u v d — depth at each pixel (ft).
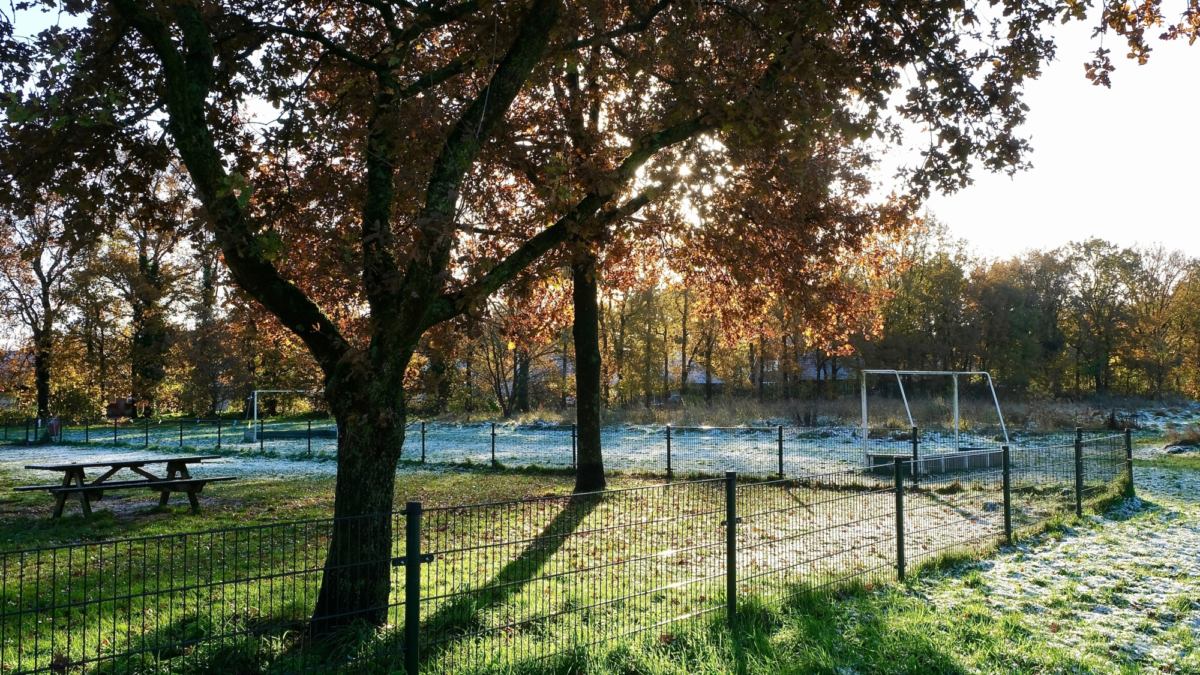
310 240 30.09
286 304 20.88
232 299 29.40
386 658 16.69
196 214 19.39
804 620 20.36
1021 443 78.54
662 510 31.30
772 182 36.52
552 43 24.79
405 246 21.09
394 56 24.22
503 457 73.31
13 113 17.85
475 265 21.91
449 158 21.27
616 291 55.31
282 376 131.54
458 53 31.68
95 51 23.99
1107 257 207.62
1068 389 198.29
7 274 117.08
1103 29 26.66
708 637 18.75
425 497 46.62
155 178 28.19
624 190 33.12
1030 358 186.70
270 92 29.19
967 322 177.88
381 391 20.03
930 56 26.25
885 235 45.68
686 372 181.98
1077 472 38.32
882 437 83.97
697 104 24.66
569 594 22.11
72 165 25.45
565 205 24.58
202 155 19.66
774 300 49.08
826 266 44.14
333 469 67.56
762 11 25.99
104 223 26.48
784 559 26.89
